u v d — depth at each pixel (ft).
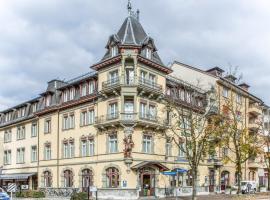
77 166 152.15
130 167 130.72
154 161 137.28
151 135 141.38
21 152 192.13
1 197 119.14
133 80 133.90
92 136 146.61
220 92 184.34
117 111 134.41
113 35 141.08
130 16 145.89
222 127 139.95
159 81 146.20
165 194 141.79
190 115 129.80
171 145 151.12
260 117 225.56
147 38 141.90
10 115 212.23
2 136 212.23
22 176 179.83
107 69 140.87
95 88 147.84
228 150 186.50
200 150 117.80
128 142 131.44
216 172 179.83
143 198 130.00
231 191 169.99
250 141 144.25
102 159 140.05
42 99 182.39
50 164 167.43
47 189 163.32
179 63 194.39
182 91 163.22
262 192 184.34
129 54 133.69
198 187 163.84
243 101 209.36
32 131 185.47
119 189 131.13
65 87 164.55
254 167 208.85
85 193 119.85
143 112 137.49
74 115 157.99
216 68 197.98
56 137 166.20
